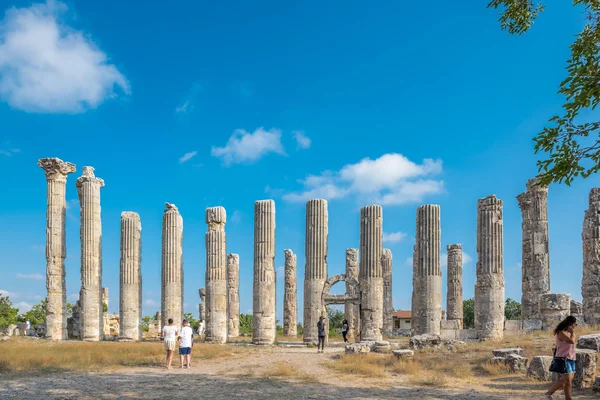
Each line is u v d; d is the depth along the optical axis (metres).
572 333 15.00
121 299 44.19
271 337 38.75
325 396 16.03
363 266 38.44
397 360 24.58
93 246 43.91
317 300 38.97
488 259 33.50
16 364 22.06
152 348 30.56
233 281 58.06
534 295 40.88
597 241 33.25
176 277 44.53
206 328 41.53
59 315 42.72
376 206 38.78
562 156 14.49
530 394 16.66
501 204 34.09
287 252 60.56
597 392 16.64
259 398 15.48
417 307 36.31
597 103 13.74
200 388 17.19
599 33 14.72
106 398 15.22
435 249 36.22
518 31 18.45
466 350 26.66
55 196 43.84
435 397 16.11
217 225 42.31
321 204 40.00
